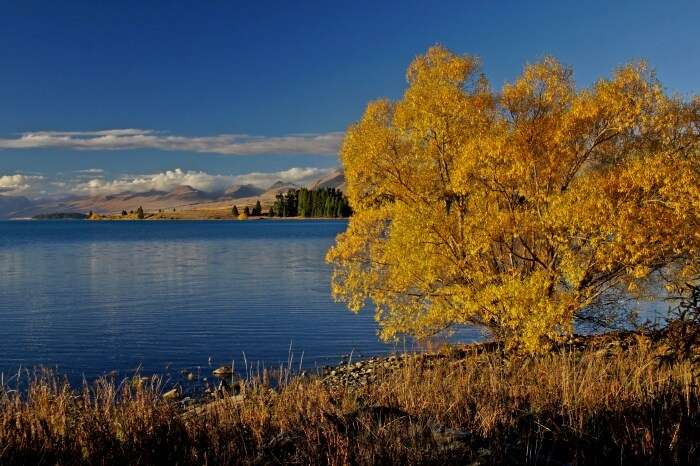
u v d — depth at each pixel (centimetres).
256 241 11800
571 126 1770
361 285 2072
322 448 856
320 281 5159
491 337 2294
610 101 1716
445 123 1877
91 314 3609
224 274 5828
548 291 1797
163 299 4197
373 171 2038
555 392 1155
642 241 1609
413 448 851
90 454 886
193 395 1928
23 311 3722
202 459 883
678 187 1573
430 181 2011
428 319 1914
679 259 1761
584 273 1684
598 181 1680
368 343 2780
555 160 1788
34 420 969
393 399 1158
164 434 937
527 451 860
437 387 1230
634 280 1859
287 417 1041
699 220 1609
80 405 1064
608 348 1797
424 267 1870
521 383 1270
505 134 1806
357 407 1059
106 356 2559
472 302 1803
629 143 1830
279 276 5606
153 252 9075
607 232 1644
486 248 1780
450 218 1906
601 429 948
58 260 7619
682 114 1722
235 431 971
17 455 873
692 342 1017
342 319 3366
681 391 1003
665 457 830
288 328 3145
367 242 2105
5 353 2617
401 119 1925
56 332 3070
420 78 1992
